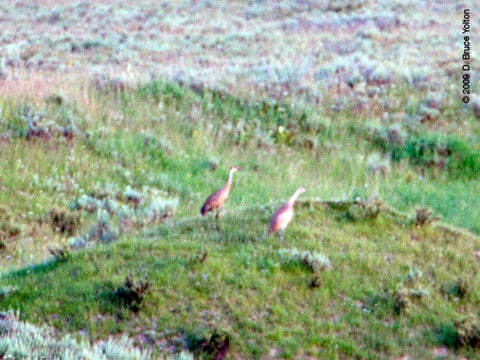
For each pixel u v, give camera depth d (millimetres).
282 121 87625
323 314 42469
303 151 82375
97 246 50625
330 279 45438
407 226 54500
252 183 74938
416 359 39688
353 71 101750
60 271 45812
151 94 92750
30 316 40781
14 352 35625
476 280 47594
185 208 68625
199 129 85125
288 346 39312
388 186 75188
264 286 43844
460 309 44594
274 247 49031
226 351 38625
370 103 91938
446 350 40750
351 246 50312
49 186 70562
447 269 49000
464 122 86875
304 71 102938
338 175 78188
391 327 41875
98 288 43250
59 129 79875
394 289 45438
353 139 84750
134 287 41625
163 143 80938
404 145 83375
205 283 43719
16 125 79750
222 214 55562
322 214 55406
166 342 39219
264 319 41375
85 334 39438
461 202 71500
